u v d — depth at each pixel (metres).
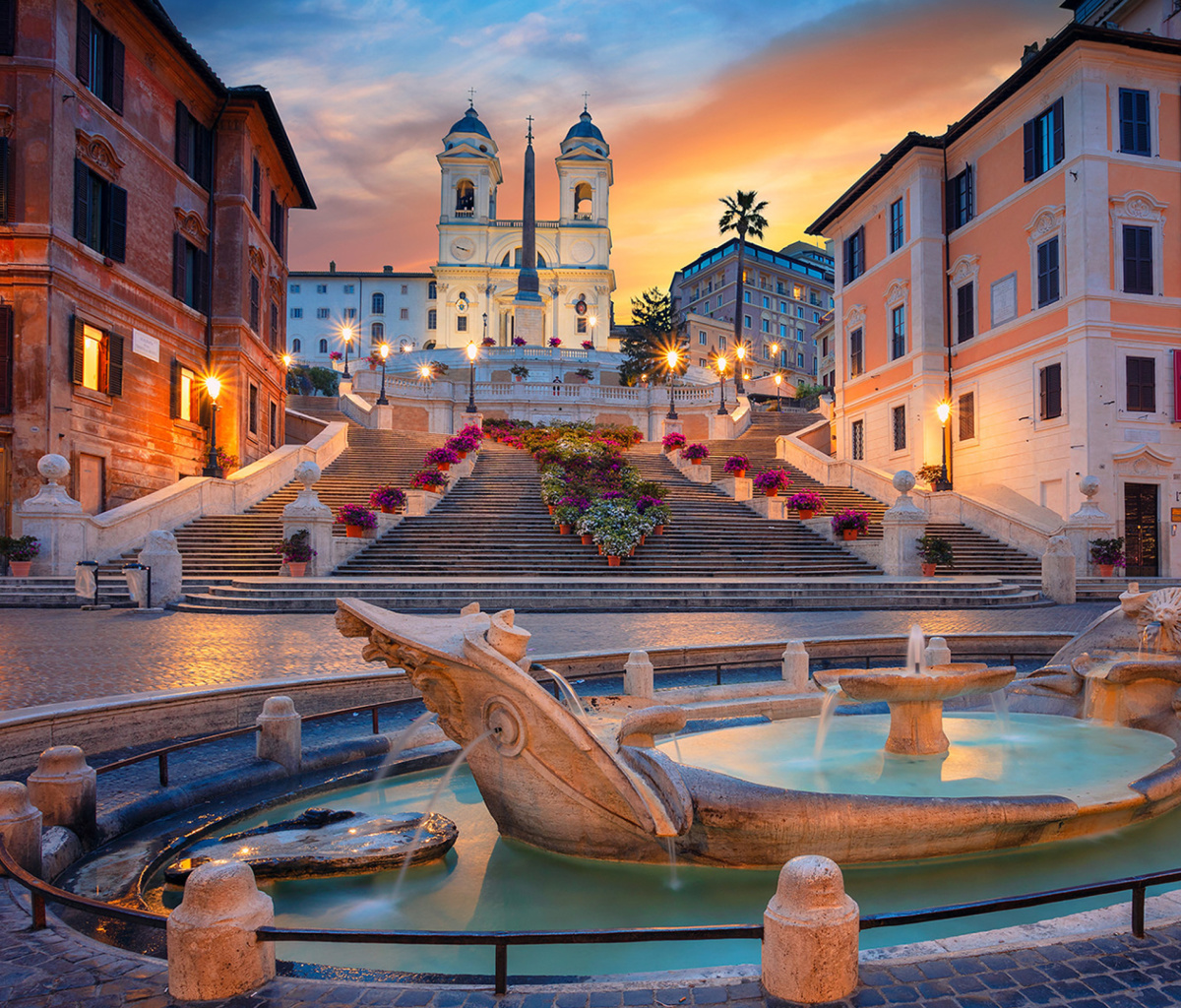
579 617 15.94
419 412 48.22
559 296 84.06
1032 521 27.31
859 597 18.06
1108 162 25.86
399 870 4.71
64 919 4.02
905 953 3.19
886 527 22.84
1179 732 6.59
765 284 98.06
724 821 4.38
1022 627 14.45
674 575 21.91
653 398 49.38
